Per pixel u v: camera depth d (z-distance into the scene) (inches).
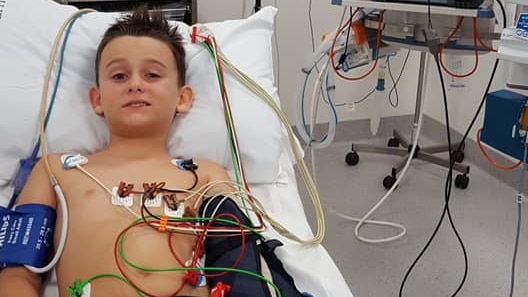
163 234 43.3
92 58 54.5
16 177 50.1
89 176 46.8
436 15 77.7
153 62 49.4
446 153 113.3
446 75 111.0
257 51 59.7
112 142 50.8
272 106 57.2
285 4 105.3
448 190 87.2
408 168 105.5
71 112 52.0
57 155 49.2
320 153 113.3
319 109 114.4
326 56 83.5
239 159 53.7
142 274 40.9
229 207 46.3
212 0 101.2
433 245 83.3
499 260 80.0
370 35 82.4
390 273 77.1
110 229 43.0
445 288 74.2
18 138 50.0
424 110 122.4
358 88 116.0
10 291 39.6
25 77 51.0
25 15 53.0
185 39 57.2
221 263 43.1
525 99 79.4
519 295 72.8
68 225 43.7
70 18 55.0
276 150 56.5
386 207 93.5
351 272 77.0
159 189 46.1
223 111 54.8
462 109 110.9
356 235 85.0
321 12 108.0
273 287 41.2
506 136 81.3
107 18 56.9
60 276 42.1
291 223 52.9
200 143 54.1
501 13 80.0
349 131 119.8
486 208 93.8
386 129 122.6
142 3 85.7
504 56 57.4
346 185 100.9
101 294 40.0
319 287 43.4
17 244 41.8
